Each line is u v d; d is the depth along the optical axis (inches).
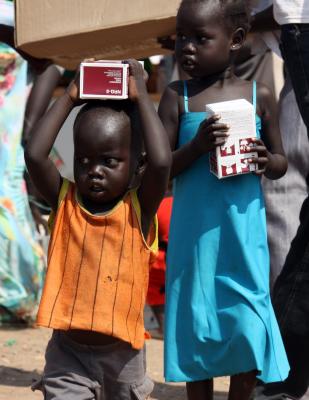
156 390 251.9
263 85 200.8
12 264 344.8
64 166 433.7
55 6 229.5
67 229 171.5
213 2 191.9
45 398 170.6
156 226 175.3
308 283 207.6
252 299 187.9
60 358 171.3
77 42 233.1
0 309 346.6
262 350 186.9
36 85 356.2
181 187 196.5
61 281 169.9
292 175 241.9
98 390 171.8
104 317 167.0
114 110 170.7
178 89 198.1
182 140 196.7
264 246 195.3
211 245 192.1
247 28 197.9
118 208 170.2
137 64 171.2
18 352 298.0
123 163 169.8
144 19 220.2
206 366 190.9
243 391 192.1
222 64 195.3
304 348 208.4
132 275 169.8
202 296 191.3
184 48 193.0
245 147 189.8
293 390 210.1
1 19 260.8
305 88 207.3
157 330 355.9
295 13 205.5
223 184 192.9
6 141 345.7
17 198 351.9
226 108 187.9
